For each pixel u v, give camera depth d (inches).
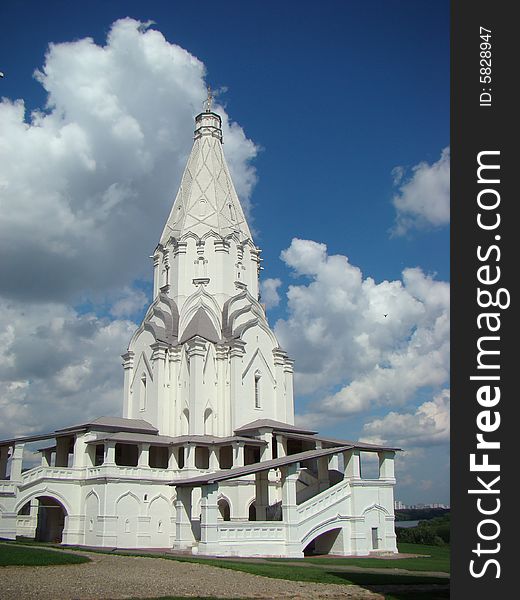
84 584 987.9
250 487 2262.6
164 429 2536.9
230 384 2600.9
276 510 2158.0
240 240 2989.7
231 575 1198.9
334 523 1978.3
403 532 3056.1
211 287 2824.8
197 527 1977.1
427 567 1571.1
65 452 2464.3
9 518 2004.2
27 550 1421.0
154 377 2615.7
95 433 2308.1
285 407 2780.5
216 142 3191.4
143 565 1316.4
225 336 2699.3
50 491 2143.2
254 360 2701.8
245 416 2583.7
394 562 1705.2
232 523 1765.5
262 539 1807.3
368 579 1227.9
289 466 1903.3
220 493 2234.3
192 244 2886.3
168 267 2910.9
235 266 2913.4
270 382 2748.5
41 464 2485.2
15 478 2054.6
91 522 2133.4
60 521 2397.9
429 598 1029.2
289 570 1311.5
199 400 2508.6
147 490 2198.6
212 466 2321.6
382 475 2197.3
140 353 2768.2
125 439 2207.2
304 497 2252.7
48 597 861.8
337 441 2258.9
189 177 3090.6
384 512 2123.5
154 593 935.7
